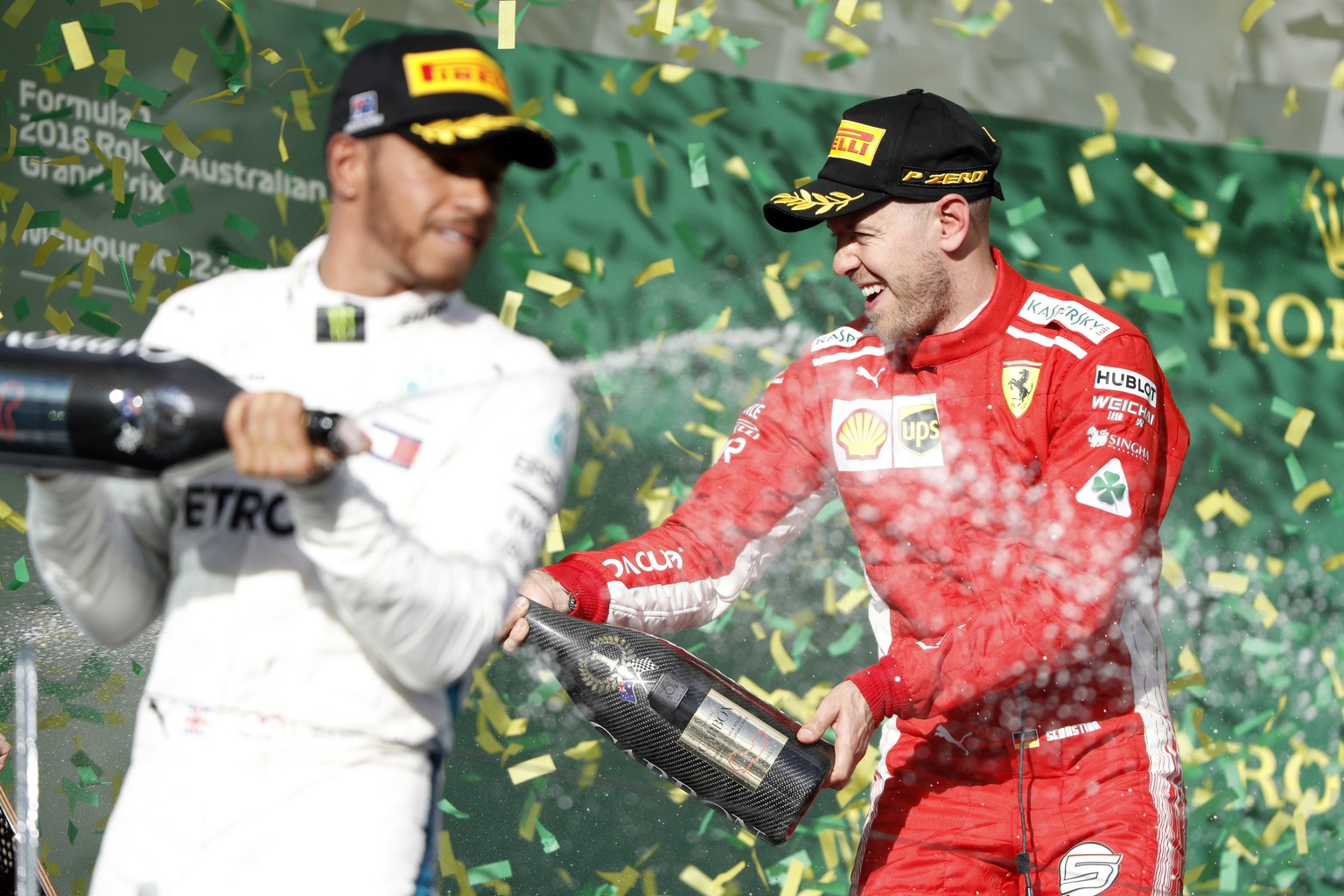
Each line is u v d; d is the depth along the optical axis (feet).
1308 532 54.24
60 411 14.58
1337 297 55.16
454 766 47.34
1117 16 51.13
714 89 54.70
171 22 48.78
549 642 26.21
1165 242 55.47
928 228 27.25
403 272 16.56
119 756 42.06
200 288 17.88
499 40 43.68
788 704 46.52
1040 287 28.50
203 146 49.16
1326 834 49.96
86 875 40.42
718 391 54.44
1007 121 55.26
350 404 16.44
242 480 15.98
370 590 14.37
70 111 45.93
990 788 27.40
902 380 28.60
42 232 46.68
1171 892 26.66
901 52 55.01
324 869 15.35
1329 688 52.44
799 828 42.01
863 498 28.78
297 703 15.62
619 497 53.36
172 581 16.44
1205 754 49.01
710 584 29.17
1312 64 55.11
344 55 51.65
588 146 54.19
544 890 45.60
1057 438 27.27
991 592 27.63
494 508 16.19
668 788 47.24
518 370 17.02
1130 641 27.09
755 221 55.06
